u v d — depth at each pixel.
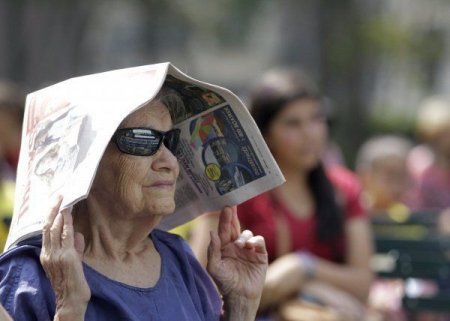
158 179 7.01
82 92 6.92
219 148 7.66
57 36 74.44
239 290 7.73
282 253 11.99
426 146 20.86
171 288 7.25
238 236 7.82
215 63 104.25
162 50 78.88
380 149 19.28
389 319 15.04
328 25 64.94
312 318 11.77
